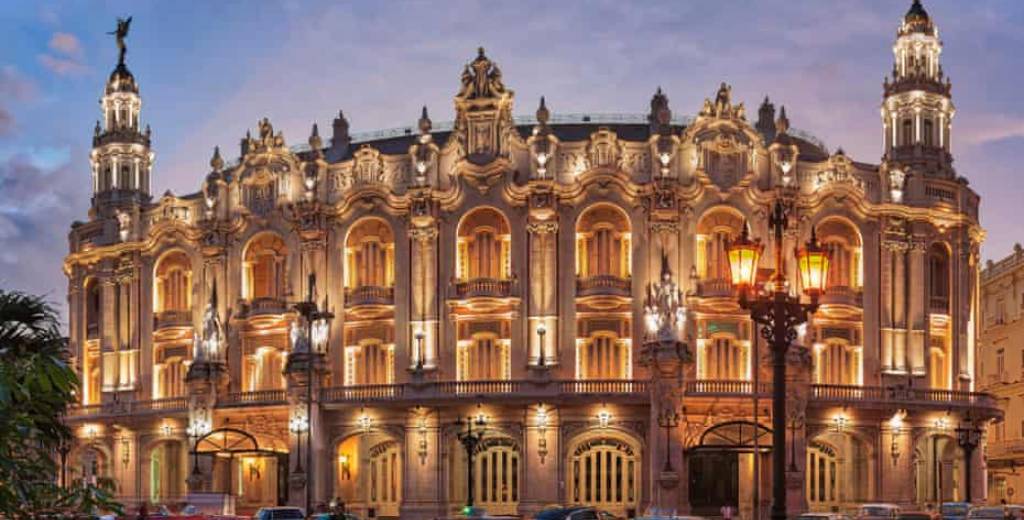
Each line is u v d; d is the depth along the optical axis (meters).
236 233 93.06
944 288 91.75
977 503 82.31
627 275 84.75
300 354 84.88
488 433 82.94
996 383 113.25
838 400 82.94
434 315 85.62
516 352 84.31
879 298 88.00
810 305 29.45
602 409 81.50
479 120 87.06
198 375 88.94
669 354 79.06
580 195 85.06
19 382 15.49
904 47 94.62
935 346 90.56
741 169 86.31
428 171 87.38
